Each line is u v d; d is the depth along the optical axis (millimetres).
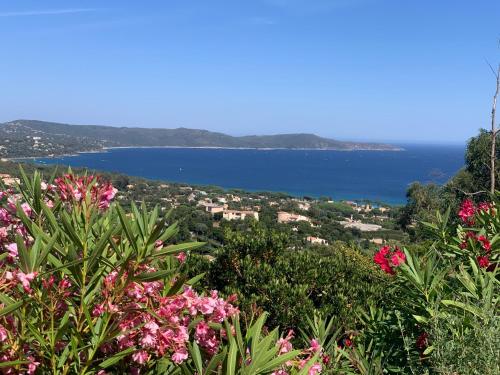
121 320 1512
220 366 1705
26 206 1962
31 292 1475
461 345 1867
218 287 5523
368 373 2273
